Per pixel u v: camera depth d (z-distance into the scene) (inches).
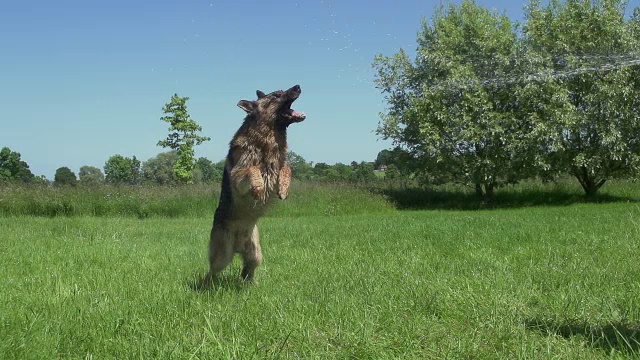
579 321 196.1
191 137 1624.0
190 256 392.8
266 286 275.7
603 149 964.0
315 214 914.7
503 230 493.7
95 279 293.6
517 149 984.3
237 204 273.4
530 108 992.2
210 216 872.3
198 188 954.7
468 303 217.9
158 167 1720.0
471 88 1008.2
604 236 420.2
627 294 221.8
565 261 315.6
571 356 158.7
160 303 227.8
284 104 278.1
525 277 270.4
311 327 189.0
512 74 1004.6
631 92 959.0
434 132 1024.2
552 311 210.1
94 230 585.0
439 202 1092.5
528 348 163.6
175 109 1615.4
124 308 221.3
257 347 167.9
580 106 994.7
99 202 873.5
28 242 461.1
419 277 280.1
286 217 842.2
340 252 392.8
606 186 1163.9
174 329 193.8
